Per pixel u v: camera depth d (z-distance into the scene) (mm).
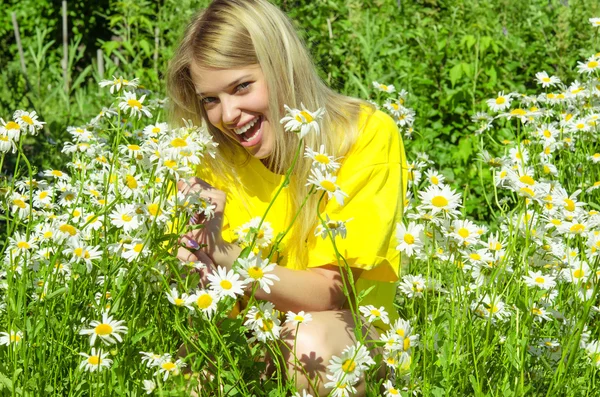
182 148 2068
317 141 2496
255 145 2492
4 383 2061
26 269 2234
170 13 6887
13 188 2559
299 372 2266
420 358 2305
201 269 2322
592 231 2434
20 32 9219
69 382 2189
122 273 2186
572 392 2227
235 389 2072
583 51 5520
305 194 2500
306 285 2367
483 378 2156
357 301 2105
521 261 2346
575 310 2318
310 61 2551
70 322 2199
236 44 2375
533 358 2322
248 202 2635
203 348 2023
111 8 8727
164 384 2004
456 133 4957
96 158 2885
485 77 5277
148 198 2135
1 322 2359
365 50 5566
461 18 6094
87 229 2365
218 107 2477
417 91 5281
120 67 7465
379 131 2566
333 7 5934
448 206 2152
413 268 2844
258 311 2092
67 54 8422
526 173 2500
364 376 2164
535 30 6020
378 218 2445
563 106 3568
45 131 5742
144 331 2018
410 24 6336
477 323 2393
